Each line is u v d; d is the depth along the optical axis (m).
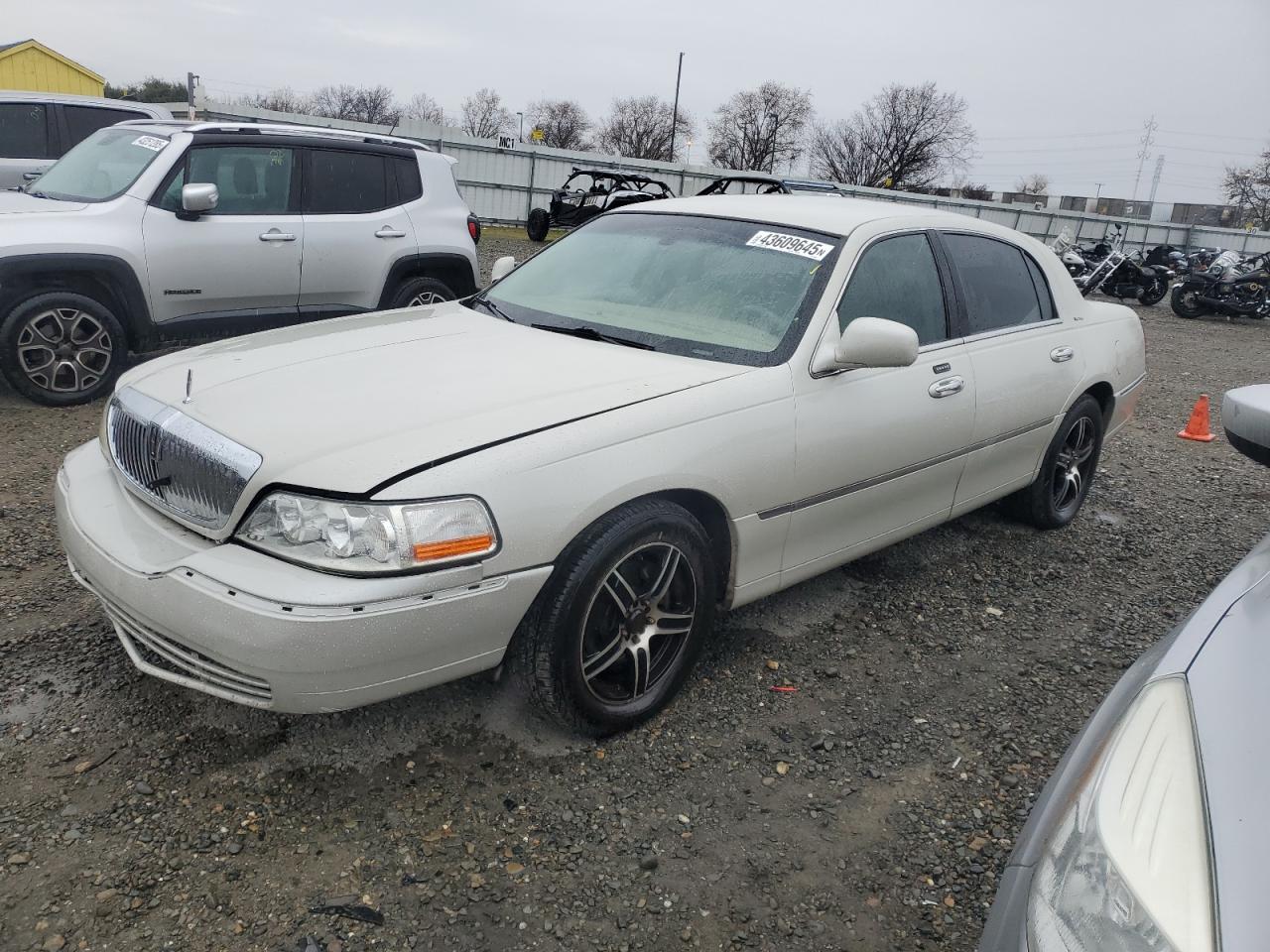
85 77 25.97
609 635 2.85
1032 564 4.62
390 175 7.27
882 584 4.27
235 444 2.48
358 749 2.80
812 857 2.53
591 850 2.49
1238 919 1.14
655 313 3.48
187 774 2.65
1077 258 19.38
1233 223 55.62
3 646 3.20
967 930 2.32
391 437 2.47
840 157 63.53
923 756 3.02
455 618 2.41
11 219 5.74
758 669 3.45
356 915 2.21
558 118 72.38
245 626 2.26
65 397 6.01
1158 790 1.37
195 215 6.29
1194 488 6.20
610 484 2.64
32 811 2.46
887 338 3.12
